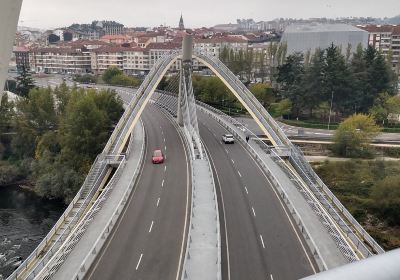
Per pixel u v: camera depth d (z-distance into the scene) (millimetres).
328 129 99438
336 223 40438
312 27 194125
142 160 63188
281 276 30844
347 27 190000
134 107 71312
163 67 81250
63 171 73750
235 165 61281
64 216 44031
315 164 75125
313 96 106562
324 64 107625
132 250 34844
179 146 72188
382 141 84188
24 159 83812
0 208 68312
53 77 194250
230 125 87688
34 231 59562
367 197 62000
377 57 109875
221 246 35469
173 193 48875
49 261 31125
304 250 34938
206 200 44750
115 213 41531
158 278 30422
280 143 68438
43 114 89812
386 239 52250
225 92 120062
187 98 82750
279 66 124688
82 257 33000
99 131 79500
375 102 104688
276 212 43344
